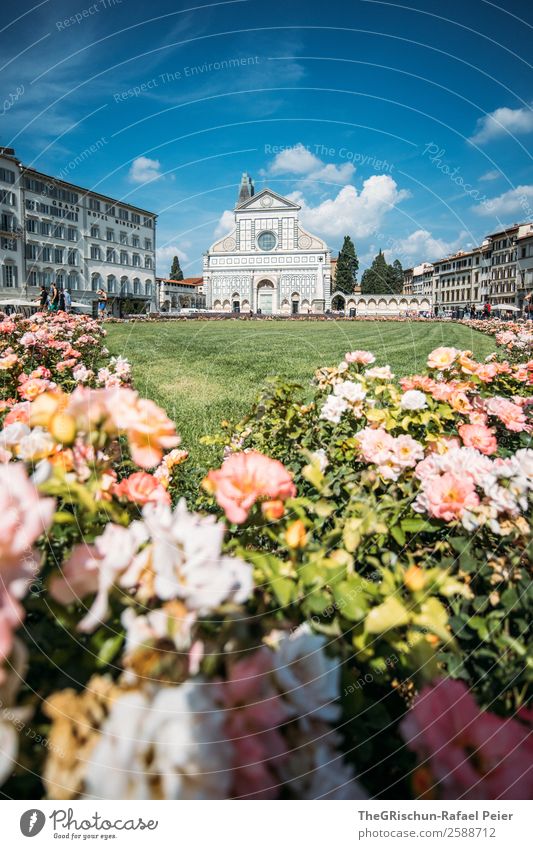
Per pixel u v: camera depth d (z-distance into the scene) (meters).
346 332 15.30
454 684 0.74
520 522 1.25
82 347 7.32
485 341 12.30
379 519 1.28
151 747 0.60
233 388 5.54
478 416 2.35
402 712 0.95
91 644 0.76
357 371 3.16
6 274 30.36
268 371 6.89
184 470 2.72
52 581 0.77
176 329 16.23
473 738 0.70
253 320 29.31
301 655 0.71
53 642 0.83
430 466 1.49
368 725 0.86
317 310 43.47
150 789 0.61
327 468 1.93
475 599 1.14
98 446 1.02
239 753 0.63
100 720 0.66
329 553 1.07
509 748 0.69
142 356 8.34
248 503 0.97
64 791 0.65
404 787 0.86
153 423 0.95
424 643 0.89
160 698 0.63
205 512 2.06
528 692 0.96
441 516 1.30
